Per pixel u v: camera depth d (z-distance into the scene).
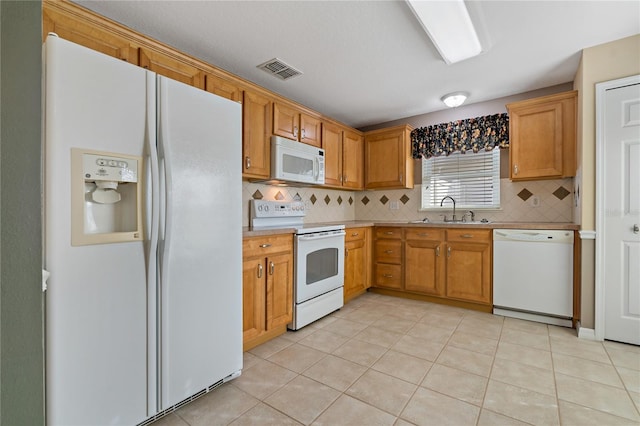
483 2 1.76
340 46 2.23
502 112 3.28
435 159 3.79
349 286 3.26
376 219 4.25
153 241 1.37
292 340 2.35
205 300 1.59
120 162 1.27
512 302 2.79
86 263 1.19
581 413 1.48
